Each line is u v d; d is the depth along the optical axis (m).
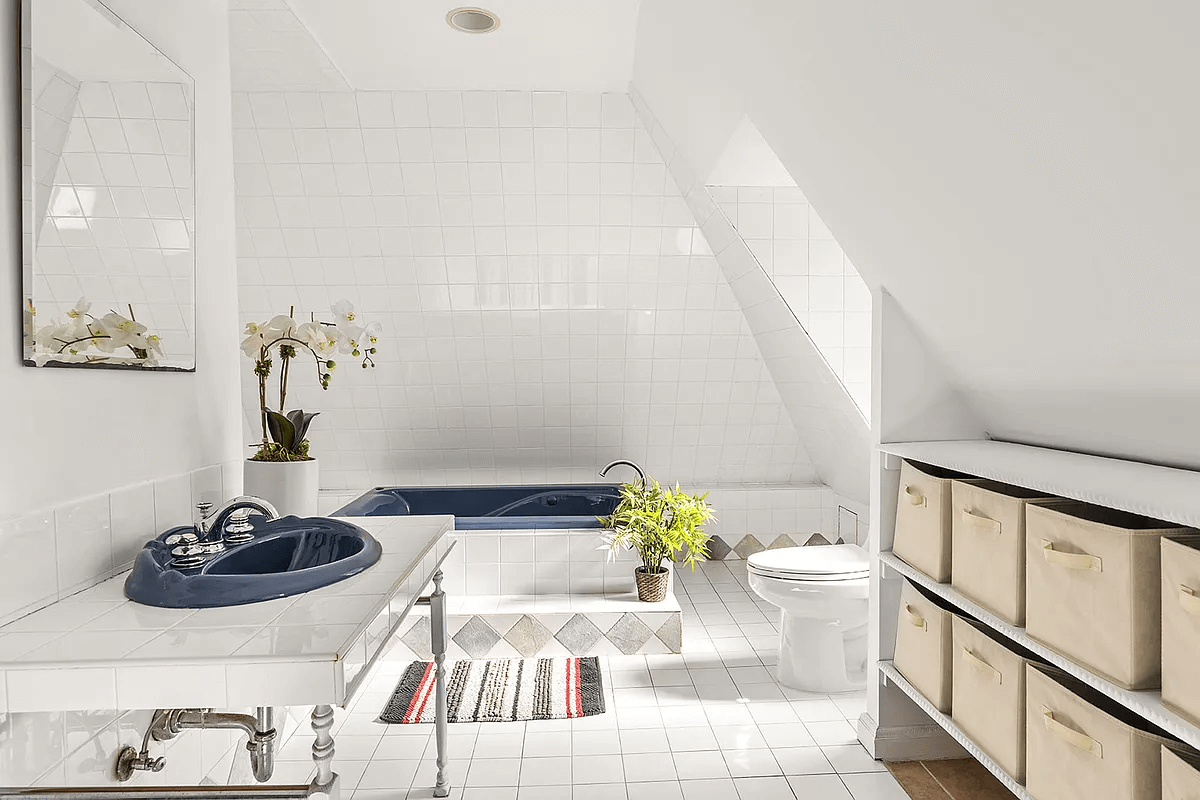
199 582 1.46
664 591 3.59
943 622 2.21
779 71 2.03
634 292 4.19
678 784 2.35
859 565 2.95
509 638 3.39
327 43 2.94
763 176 3.25
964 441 2.58
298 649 1.21
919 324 2.47
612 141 3.61
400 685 3.10
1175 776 1.34
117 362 1.68
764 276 3.46
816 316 3.43
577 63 3.13
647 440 4.92
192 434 2.03
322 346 2.40
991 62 1.31
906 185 1.87
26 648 1.22
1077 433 2.15
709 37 2.28
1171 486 1.54
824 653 3.02
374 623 1.40
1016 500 1.88
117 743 1.55
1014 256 1.70
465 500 4.83
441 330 4.30
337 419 4.71
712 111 2.73
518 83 3.34
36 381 1.45
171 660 1.18
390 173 3.67
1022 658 1.85
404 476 5.04
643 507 3.67
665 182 3.77
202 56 2.13
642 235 3.96
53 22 1.47
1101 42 1.07
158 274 1.85
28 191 1.41
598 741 2.62
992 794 2.28
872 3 1.48
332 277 4.07
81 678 1.17
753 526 4.99
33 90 1.41
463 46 2.98
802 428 4.75
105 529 1.63
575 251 4.00
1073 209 1.41
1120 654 1.50
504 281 4.10
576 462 5.03
